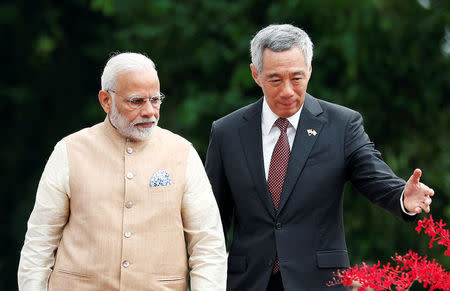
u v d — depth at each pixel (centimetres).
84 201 645
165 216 650
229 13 1889
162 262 645
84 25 2127
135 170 654
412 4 1866
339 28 1792
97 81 2162
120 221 643
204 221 666
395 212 660
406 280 600
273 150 718
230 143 735
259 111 735
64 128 2134
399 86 1883
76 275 636
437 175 1853
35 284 641
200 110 1780
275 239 700
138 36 1916
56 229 654
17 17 2089
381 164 697
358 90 1802
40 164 2164
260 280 704
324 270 693
